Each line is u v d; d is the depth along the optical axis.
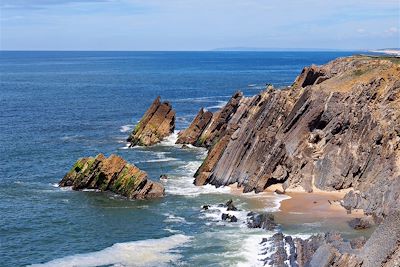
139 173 84.25
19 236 67.56
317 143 87.81
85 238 66.56
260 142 87.69
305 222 68.50
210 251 60.41
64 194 85.69
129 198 82.88
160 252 60.91
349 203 74.19
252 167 87.12
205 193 84.88
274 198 80.00
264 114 91.94
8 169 101.44
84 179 88.06
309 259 51.50
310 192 82.31
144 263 57.94
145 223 71.38
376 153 79.94
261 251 59.44
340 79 99.69
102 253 61.44
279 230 65.81
